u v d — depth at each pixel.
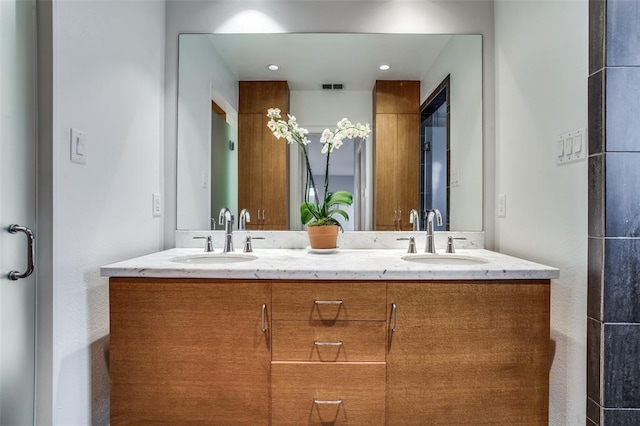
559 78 1.26
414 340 1.17
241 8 1.84
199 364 1.18
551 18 1.30
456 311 1.17
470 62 1.82
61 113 1.09
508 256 1.55
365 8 1.83
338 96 1.84
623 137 1.03
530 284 1.18
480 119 1.82
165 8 1.82
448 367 1.17
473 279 1.17
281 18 1.84
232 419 1.18
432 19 1.83
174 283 1.18
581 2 1.14
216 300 1.17
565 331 1.23
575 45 1.17
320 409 1.17
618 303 1.04
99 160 1.28
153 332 1.18
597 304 1.07
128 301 1.18
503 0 1.71
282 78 1.85
